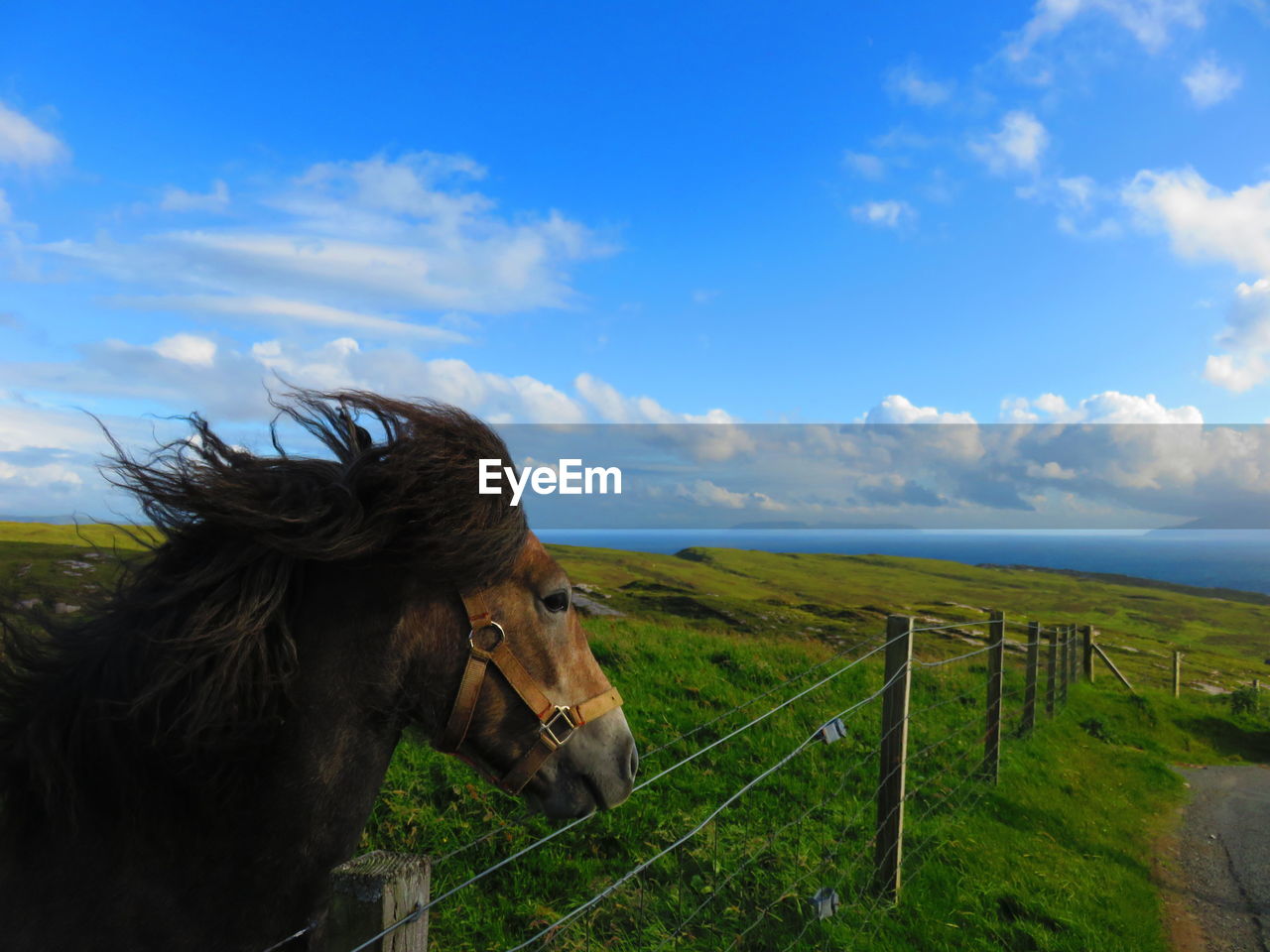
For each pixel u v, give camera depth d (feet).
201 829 5.77
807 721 24.49
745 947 12.76
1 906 5.47
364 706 6.48
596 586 86.48
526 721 7.13
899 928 14.11
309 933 6.15
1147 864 22.52
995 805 22.89
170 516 6.38
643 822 16.19
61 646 6.25
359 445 7.09
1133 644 146.41
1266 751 47.03
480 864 14.19
